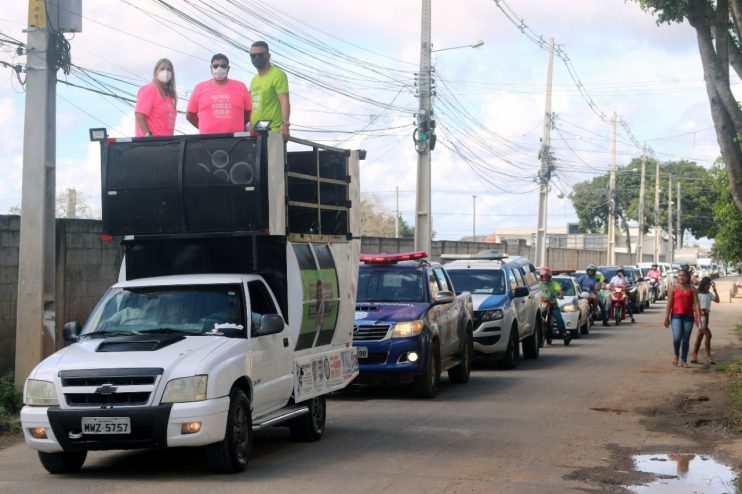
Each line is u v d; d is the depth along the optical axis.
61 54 13.92
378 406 13.91
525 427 11.95
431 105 27.92
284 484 8.49
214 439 8.49
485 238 106.94
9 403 13.04
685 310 19.55
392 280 15.58
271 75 11.65
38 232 13.63
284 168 10.12
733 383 16.14
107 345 8.93
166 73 11.27
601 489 8.52
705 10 14.50
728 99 14.33
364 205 76.50
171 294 9.83
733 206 24.94
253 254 10.20
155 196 10.02
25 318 13.60
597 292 32.72
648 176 104.38
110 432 8.29
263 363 9.52
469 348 17.33
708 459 9.98
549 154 43.38
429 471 9.16
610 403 14.21
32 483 8.59
